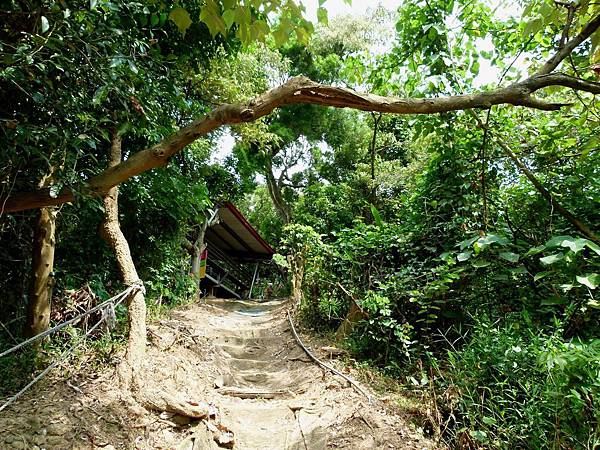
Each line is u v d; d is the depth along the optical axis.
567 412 2.17
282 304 10.02
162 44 4.65
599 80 2.91
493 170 4.20
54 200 2.33
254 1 1.71
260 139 9.09
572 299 2.96
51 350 3.31
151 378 3.39
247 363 5.20
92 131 2.88
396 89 4.51
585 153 3.31
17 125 2.21
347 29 13.62
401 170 10.41
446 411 2.91
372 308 4.00
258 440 3.15
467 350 3.12
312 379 4.11
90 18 2.31
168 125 4.44
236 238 13.52
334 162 16.08
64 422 2.48
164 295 7.05
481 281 3.78
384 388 3.56
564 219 3.56
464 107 1.91
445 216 4.48
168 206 6.13
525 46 3.73
